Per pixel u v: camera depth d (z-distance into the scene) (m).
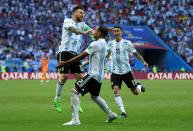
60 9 158.00
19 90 79.62
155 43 145.25
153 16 159.00
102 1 162.38
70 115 41.34
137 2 162.75
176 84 103.25
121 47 40.84
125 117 38.44
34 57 139.88
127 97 64.00
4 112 44.03
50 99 60.41
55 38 148.88
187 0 164.12
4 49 140.62
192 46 149.88
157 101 56.84
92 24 154.25
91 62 33.56
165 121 35.88
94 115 40.91
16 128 31.84
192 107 48.50
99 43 33.28
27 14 154.75
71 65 40.69
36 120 37.28
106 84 101.06
